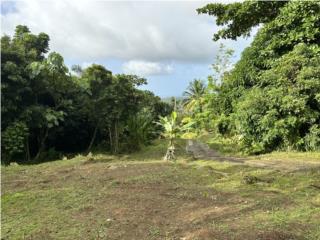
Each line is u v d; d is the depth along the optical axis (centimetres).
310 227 486
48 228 532
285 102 1250
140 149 1842
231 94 1681
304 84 1244
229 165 1024
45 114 1609
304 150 1273
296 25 1408
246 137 1398
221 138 1867
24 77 1576
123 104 1805
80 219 564
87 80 1775
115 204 632
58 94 1750
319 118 1266
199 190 713
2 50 1523
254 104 1337
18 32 1873
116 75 1814
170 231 495
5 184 858
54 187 802
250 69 1550
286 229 479
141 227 515
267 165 1007
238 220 523
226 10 1608
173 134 1313
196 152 1531
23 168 1129
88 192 725
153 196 673
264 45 1512
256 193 678
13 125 1522
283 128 1266
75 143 2088
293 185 740
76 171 1011
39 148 1781
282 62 1317
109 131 1914
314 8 1352
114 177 874
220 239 448
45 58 1781
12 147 1498
